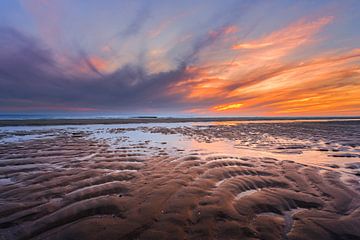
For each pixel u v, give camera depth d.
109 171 6.00
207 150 9.70
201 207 3.63
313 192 4.42
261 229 3.02
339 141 13.05
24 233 2.95
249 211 3.52
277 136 16.06
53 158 7.78
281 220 3.28
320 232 2.97
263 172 5.88
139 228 3.04
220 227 3.06
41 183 4.96
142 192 4.34
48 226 3.10
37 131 18.89
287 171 6.02
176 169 6.16
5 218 3.31
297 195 4.22
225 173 5.68
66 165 6.74
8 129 20.61
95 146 10.59
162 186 4.68
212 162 7.02
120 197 4.09
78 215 3.40
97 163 6.99
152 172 5.87
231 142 12.62
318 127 26.75
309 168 6.44
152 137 15.07
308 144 11.84
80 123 31.59
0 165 6.75
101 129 22.45
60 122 31.27
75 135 15.85
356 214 3.49
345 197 4.16
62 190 4.50
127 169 6.23
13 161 7.29
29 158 7.77
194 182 4.95
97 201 3.90
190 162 7.03
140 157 7.97
